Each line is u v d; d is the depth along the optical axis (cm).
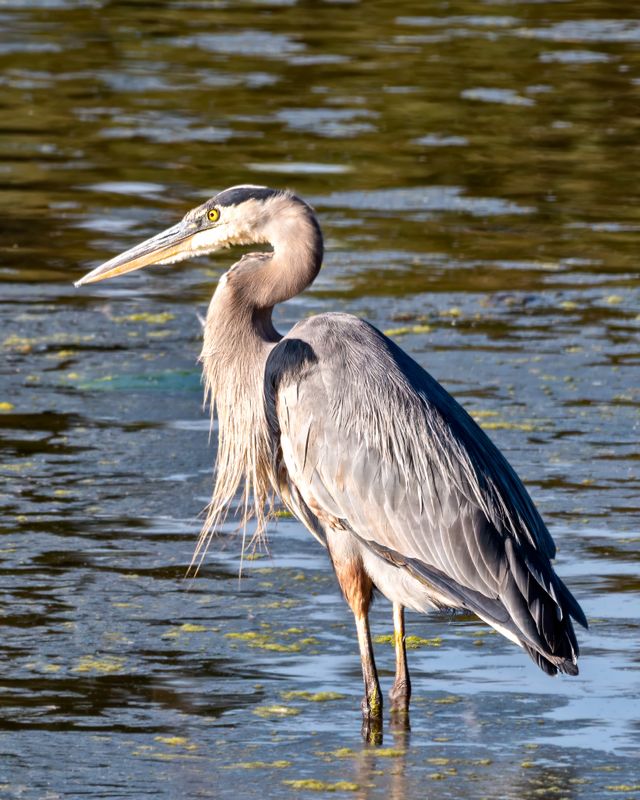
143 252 1084
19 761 841
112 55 3475
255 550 1191
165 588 1109
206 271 2084
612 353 1705
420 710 920
